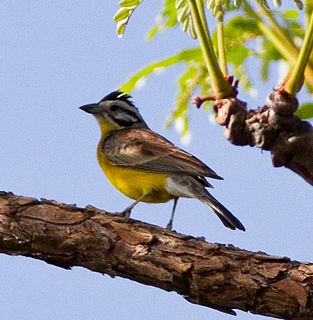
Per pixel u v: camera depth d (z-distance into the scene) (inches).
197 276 439.8
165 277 445.1
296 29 527.8
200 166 608.1
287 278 432.1
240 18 533.0
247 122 486.9
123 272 454.6
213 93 496.7
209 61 484.7
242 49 548.1
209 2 479.5
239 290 436.1
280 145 480.4
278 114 478.6
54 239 453.4
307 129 479.8
